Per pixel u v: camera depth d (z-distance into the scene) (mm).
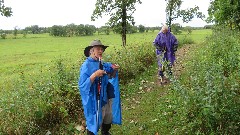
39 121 7273
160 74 11203
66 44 60719
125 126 7445
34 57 36656
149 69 14430
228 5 22969
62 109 7477
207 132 5691
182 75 11500
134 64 13148
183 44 31703
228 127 5504
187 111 5844
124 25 27562
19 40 84625
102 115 6207
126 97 10039
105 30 28438
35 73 13297
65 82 8648
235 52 9570
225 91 5594
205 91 5668
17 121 6766
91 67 6062
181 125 6312
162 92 10148
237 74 7184
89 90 5832
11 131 6605
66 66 11148
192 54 18625
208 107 5371
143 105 8930
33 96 7797
